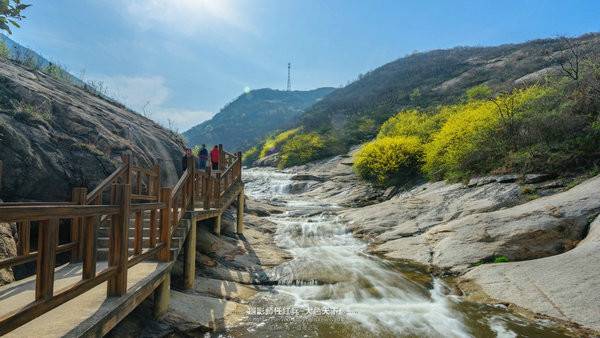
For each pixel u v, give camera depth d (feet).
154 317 17.22
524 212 30.37
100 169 28.71
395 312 20.65
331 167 90.27
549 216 28.63
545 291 20.92
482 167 45.42
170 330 16.83
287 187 78.69
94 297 13.14
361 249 34.88
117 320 12.39
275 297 22.88
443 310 20.93
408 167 63.41
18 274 20.42
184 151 46.37
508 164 41.91
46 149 26.11
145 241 19.60
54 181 25.35
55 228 9.67
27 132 25.80
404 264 29.58
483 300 22.12
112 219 13.21
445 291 24.00
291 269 27.73
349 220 43.88
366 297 22.97
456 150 49.29
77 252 18.63
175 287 22.40
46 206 9.04
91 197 15.94
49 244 9.39
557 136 40.45
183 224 21.59
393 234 36.65
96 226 11.64
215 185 31.91
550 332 17.81
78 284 10.65
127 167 19.62
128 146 34.32
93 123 33.53
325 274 26.86
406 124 87.20
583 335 17.17
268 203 56.90
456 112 72.79
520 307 20.48
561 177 36.22
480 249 28.12
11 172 23.13
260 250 32.83
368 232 38.96
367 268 28.60
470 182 43.96
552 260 23.70
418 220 38.78
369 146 70.08
